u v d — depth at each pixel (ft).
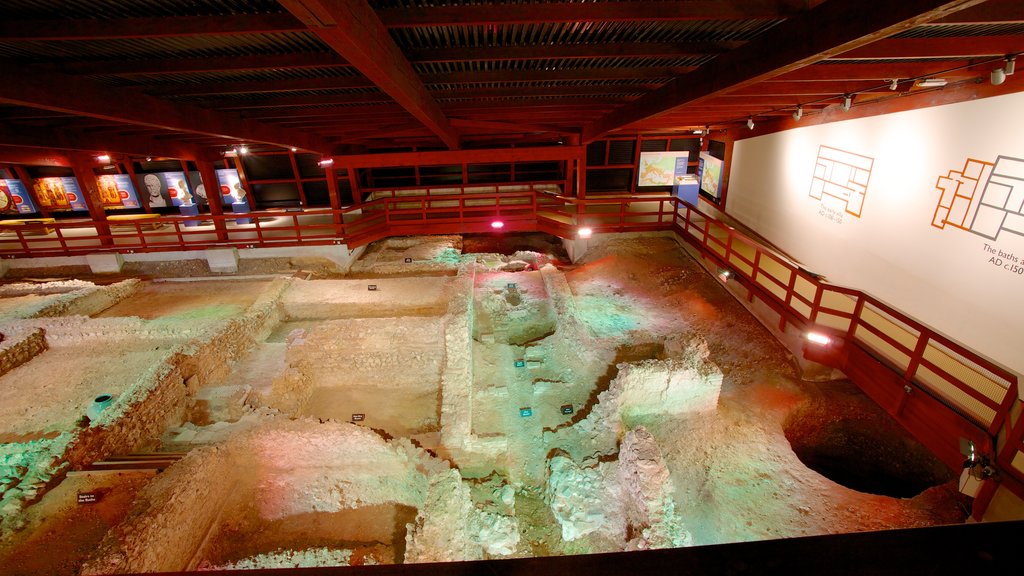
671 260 40.01
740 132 40.88
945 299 21.72
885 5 11.25
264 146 49.42
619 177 55.47
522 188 57.31
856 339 23.61
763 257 35.24
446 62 21.36
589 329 30.66
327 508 22.67
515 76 23.81
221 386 26.40
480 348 31.63
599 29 18.21
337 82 23.25
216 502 20.89
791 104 29.12
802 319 26.11
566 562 2.47
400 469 21.67
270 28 14.87
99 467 20.17
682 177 46.34
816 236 31.04
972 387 18.97
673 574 2.48
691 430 23.73
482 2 15.42
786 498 20.54
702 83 20.92
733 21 17.25
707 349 25.02
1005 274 18.85
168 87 22.93
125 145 36.76
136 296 38.65
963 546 2.58
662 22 17.37
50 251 42.52
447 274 43.14
